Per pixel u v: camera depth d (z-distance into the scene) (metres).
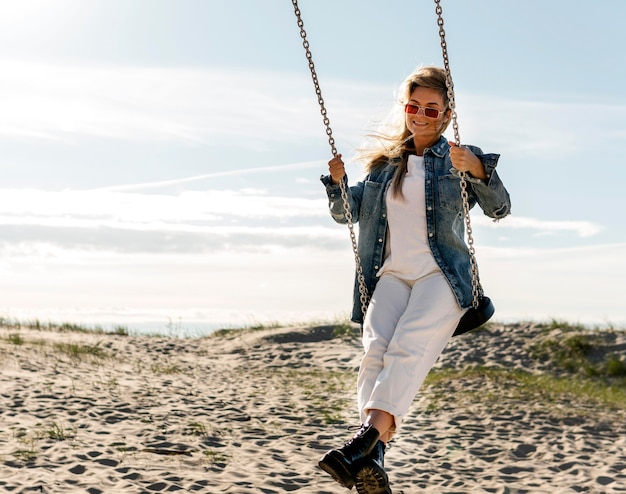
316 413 9.70
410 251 3.86
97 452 6.68
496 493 6.44
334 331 18.70
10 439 6.96
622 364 15.41
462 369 15.54
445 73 3.85
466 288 3.81
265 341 18.23
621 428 9.58
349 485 3.49
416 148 4.02
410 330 3.67
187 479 5.99
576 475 7.15
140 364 13.69
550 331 17.56
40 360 12.12
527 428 9.32
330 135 4.13
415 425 9.38
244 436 8.00
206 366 14.80
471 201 3.92
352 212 4.02
